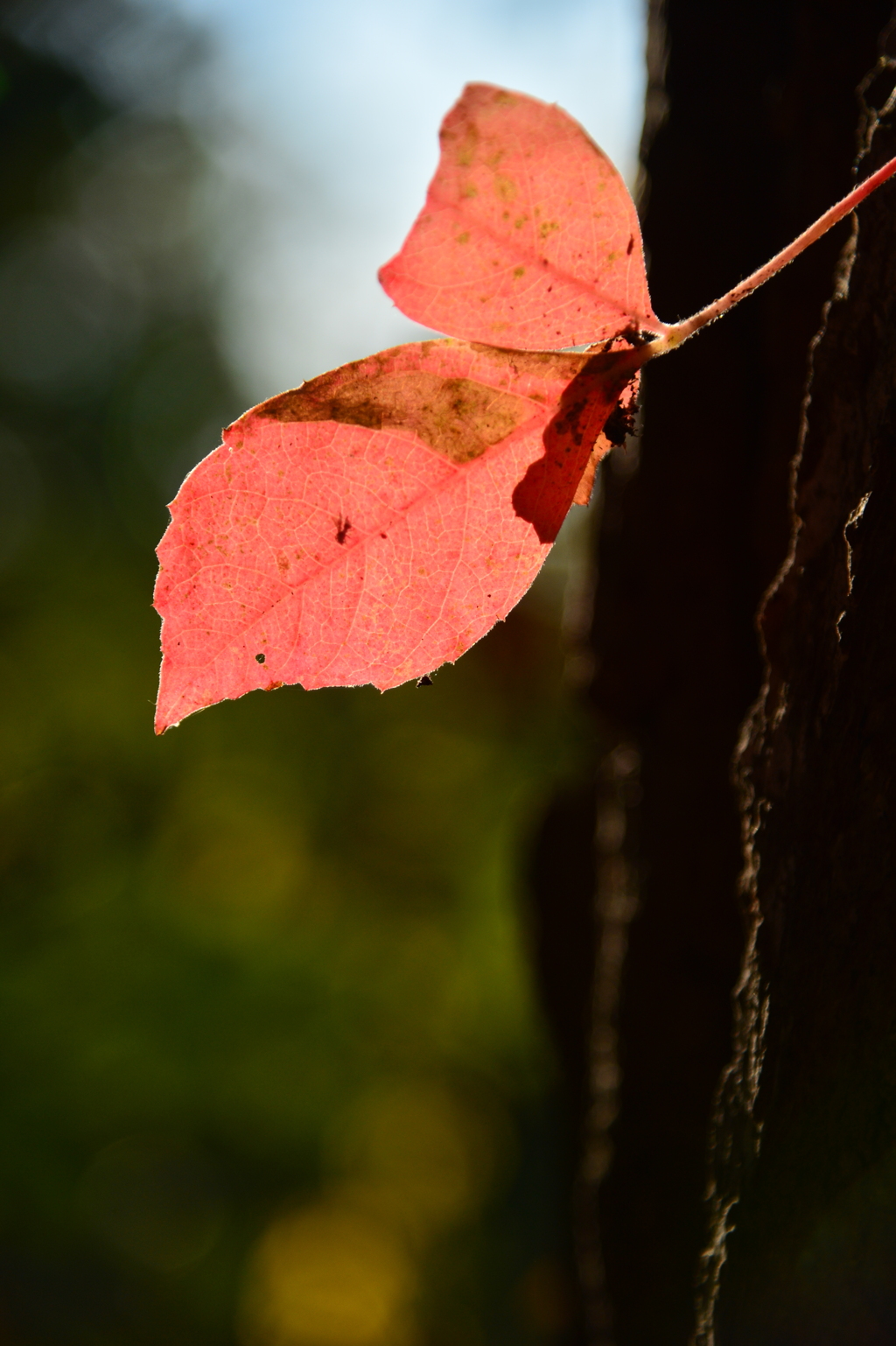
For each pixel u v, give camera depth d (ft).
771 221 1.96
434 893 7.67
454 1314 5.01
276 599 1.26
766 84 1.97
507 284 1.23
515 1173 5.30
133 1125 5.84
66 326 15.15
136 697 9.36
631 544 2.22
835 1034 1.32
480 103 1.21
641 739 2.32
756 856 1.44
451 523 1.26
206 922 7.22
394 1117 6.13
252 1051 6.34
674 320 2.05
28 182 14.05
